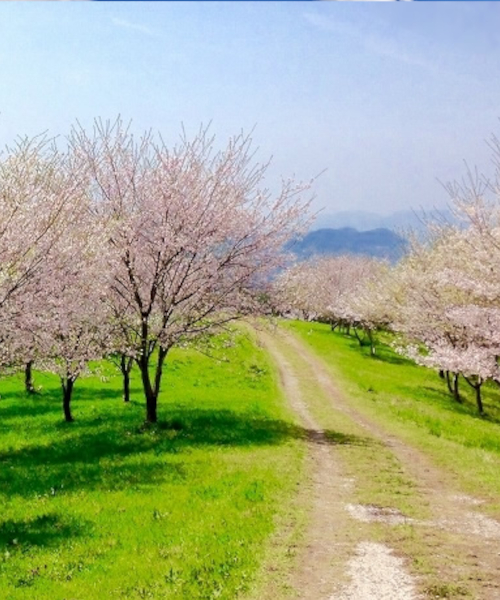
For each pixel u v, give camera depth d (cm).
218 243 3161
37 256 2412
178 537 1533
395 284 6500
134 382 4950
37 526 1688
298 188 3256
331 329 11250
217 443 2769
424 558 1371
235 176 3219
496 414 5022
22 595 1223
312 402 4322
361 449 2742
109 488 2067
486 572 1291
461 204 3197
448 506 1858
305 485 2080
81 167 3055
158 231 2986
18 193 2508
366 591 1194
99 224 2866
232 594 1184
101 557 1441
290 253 3266
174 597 1175
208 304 3166
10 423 3438
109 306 3084
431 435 3158
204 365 5841
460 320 3544
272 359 6712
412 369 7438
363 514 1742
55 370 2986
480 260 3316
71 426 3303
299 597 1170
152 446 2736
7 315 2331
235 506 1794
